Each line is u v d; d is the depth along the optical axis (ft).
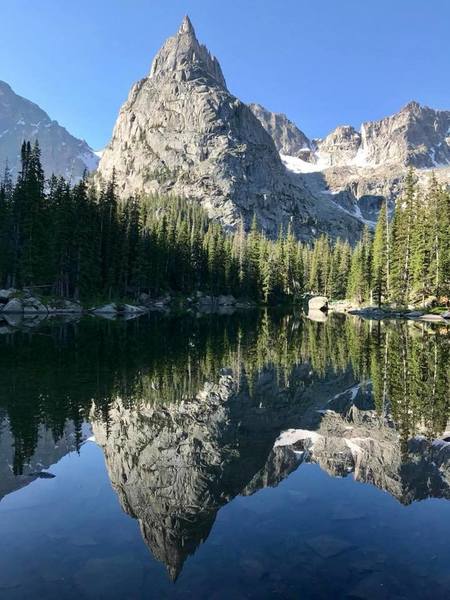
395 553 21.02
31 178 203.21
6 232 201.36
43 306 186.80
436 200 203.82
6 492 27.96
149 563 20.07
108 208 242.99
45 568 19.62
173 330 141.90
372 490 28.50
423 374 71.46
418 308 203.51
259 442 38.19
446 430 42.22
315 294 417.69
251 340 118.11
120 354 85.30
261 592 17.89
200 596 17.60
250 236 373.81
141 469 31.96
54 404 48.91
